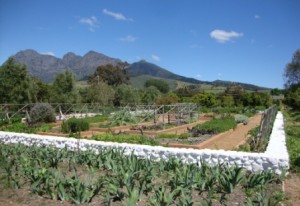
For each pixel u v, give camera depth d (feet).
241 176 25.27
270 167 29.84
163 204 20.08
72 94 138.72
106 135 45.57
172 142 46.91
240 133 65.41
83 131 60.80
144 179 24.76
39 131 59.52
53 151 33.55
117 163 30.01
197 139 50.55
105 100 153.69
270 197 23.07
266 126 47.70
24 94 114.01
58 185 23.06
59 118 92.02
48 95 136.05
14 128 62.90
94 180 27.55
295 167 32.68
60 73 141.69
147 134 58.65
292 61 234.58
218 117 97.96
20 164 30.48
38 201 23.00
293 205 23.02
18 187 25.85
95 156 32.91
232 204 22.16
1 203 22.95
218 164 28.73
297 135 57.98
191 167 27.04
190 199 20.43
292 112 144.15
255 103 176.14
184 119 87.30
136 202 21.15
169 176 27.78
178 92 222.07
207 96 167.32
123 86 170.09
